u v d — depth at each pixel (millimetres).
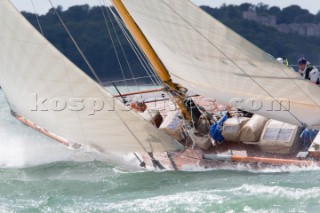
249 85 48062
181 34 48250
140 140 52031
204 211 41062
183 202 42688
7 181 50656
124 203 43469
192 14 46656
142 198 44812
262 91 47875
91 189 47844
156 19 48844
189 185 47719
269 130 50812
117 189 47656
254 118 52094
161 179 49750
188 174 50750
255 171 50312
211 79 49625
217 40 46875
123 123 51594
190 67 50000
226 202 42125
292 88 46594
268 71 46438
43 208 43031
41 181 50469
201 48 48031
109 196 45812
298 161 49250
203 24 46719
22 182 50312
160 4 47688
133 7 50062
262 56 45812
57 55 51375
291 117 48062
